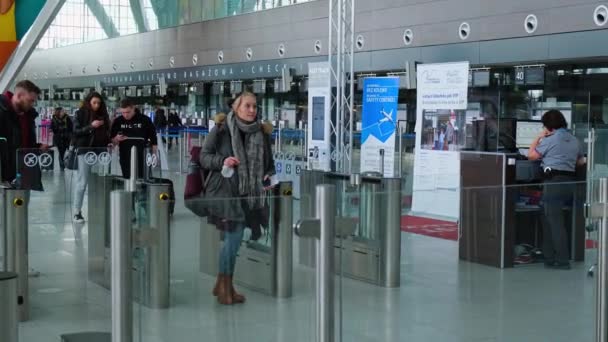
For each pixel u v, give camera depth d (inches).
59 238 365.4
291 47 939.3
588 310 229.5
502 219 225.9
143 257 177.3
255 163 269.6
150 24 1286.9
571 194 228.1
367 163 543.5
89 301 262.1
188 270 183.8
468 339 217.2
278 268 183.0
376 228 198.8
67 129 900.6
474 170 377.1
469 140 506.3
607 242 195.5
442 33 709.3
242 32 1039.6
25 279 243.9
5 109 302.5
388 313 203.3
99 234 274.8
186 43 1179.9
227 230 186.4
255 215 186.9
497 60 650.2
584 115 604.1
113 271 139.4
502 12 644.1
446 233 216.2
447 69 510.3
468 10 679.7
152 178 470.6
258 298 187.6
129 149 476.1
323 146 556.4
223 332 187.5
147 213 180.4
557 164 357.1
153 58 1279.5
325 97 554.6
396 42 767.7
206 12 1127.0
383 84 530.3
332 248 152.7
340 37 545.0
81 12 1528.1
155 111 1171.9
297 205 185.8
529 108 648.4
